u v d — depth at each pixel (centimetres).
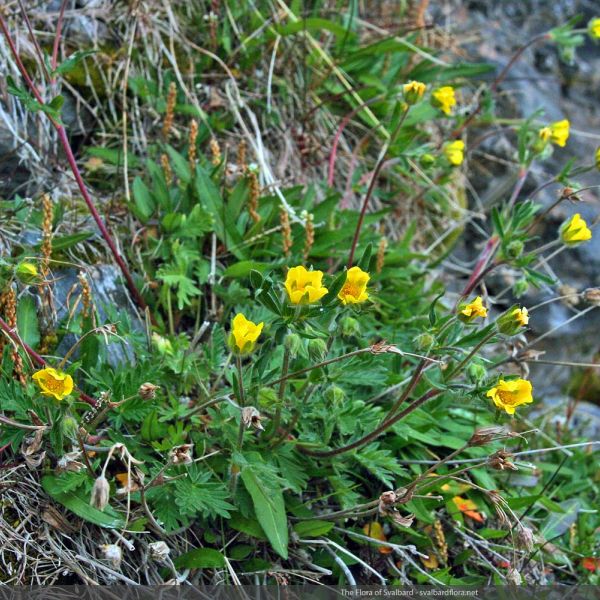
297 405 252
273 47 393
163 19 374
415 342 235
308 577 252
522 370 275
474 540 280
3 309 261
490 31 501
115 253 291
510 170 446
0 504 232
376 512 274
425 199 415
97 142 348
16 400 236
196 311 314
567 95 495
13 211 292
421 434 286
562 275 430
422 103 405
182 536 252
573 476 339
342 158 398
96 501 194
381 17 457
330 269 333
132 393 250
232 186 349
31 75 328
